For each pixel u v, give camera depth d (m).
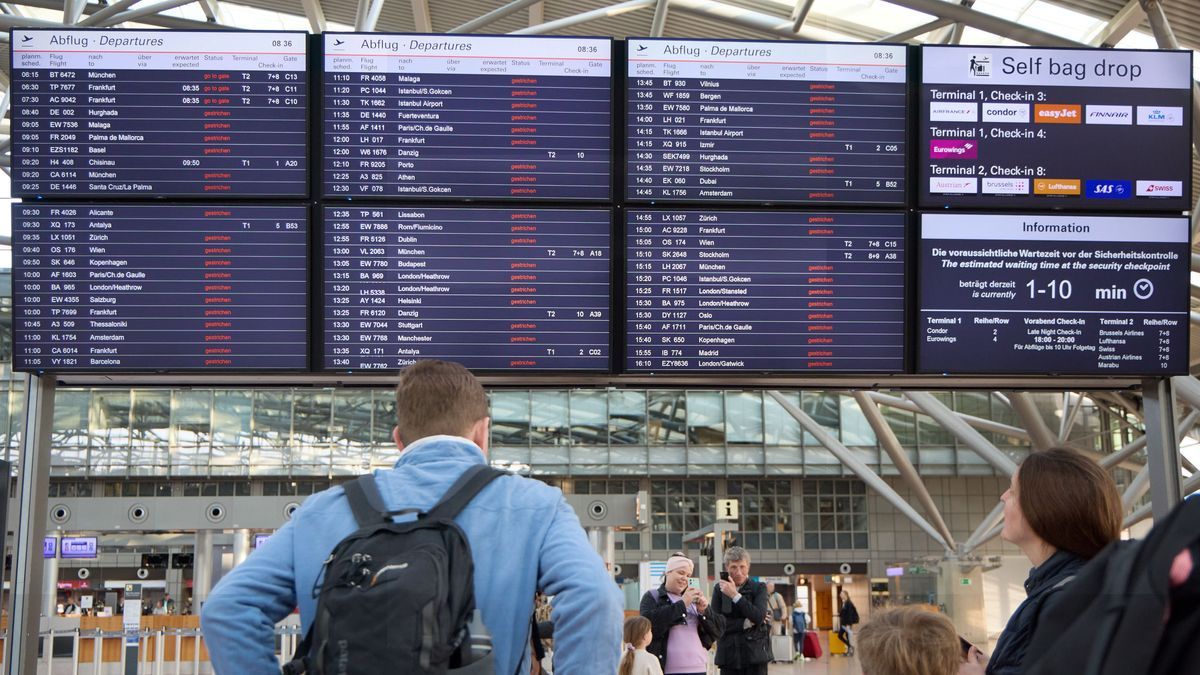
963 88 8.77
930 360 8.55
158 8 21.34
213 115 8.51
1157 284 8.69
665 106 8.66
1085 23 19.59
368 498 2.76
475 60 8.61
